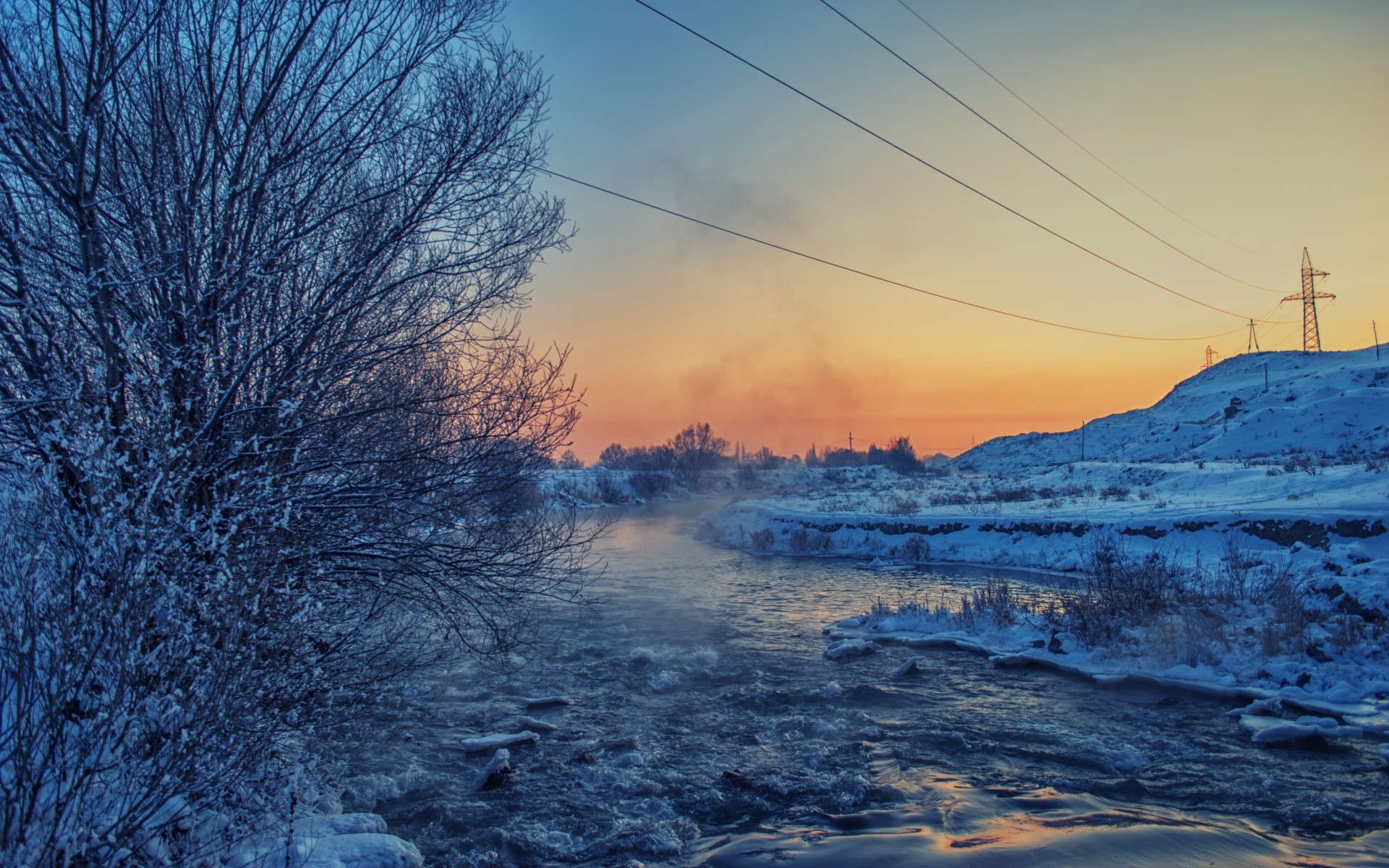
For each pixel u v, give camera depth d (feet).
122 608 12.51
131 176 18.88
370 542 22.11
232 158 20.34
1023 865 17.10
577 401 25.68
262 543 16.51
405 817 22.30
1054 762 25.05
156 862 12.99
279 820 16.65
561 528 26.30
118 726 12.28
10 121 15.74
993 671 37.17
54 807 11.66
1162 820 19.84
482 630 29.58
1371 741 25.57
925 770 24.63
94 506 13.97
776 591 63.67
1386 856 17.56
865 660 39.65
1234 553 49.96
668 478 245.65
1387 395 132.57
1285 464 92.17
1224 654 34.83
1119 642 37.81
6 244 15.74
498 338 24.50
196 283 18.52
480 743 27.35
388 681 24.12
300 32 20.80
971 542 82.69
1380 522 50.93
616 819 21.91
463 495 23.68
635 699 33.47
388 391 22.39
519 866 19.45
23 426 15.67
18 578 12.17
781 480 283.38
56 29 16.20
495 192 23.58
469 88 23.08
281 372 19.71
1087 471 141.59
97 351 16.26
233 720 14.46
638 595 62.13
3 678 12.09
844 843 19.06
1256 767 23.85
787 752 26.78
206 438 17.94
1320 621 36.58
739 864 18.45
